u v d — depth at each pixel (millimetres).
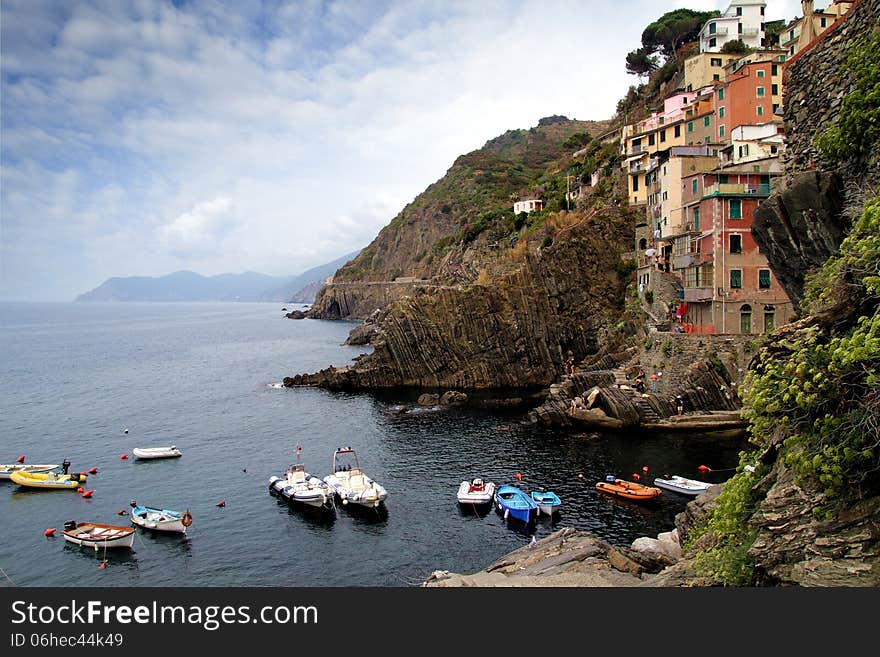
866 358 12156
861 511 12992
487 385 96500
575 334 96312
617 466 54656
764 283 63750
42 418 81438
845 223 23969
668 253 76438
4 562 39344
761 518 15211
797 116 26859
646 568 28891
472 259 142375
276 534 43094
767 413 15719
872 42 22219
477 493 47656
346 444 65750
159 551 40688
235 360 143750
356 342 167500
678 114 97500
